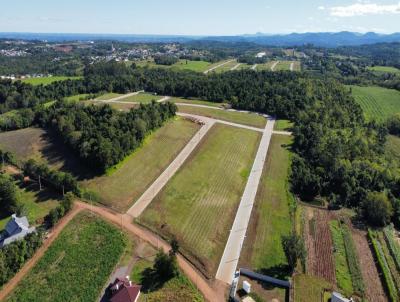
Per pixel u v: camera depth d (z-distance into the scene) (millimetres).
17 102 181500
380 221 84125
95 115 126125
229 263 68188
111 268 64625
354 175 100875
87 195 87812
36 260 67125
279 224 81312
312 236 78438
